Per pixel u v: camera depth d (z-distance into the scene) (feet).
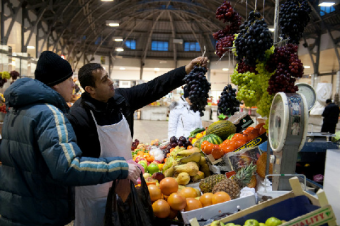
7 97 4.08
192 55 77.10
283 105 4.63
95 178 3.84
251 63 5.38
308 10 5.39
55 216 4.19
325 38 44.78
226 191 5.42
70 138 3.90
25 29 34.53
